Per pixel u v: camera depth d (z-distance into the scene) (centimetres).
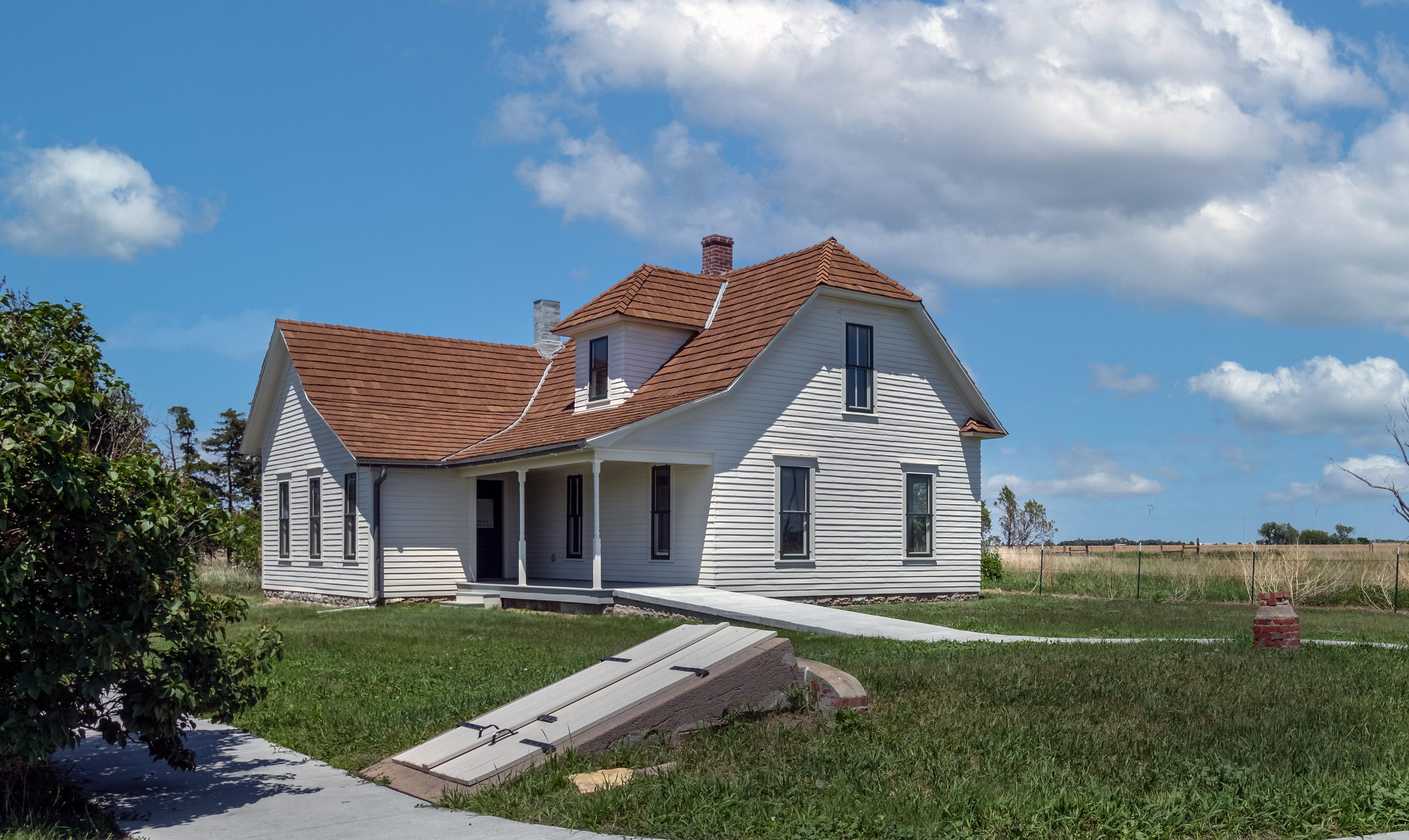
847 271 2531
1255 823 664
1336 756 811
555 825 698
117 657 790
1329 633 1803
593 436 2227
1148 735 874
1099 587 3034
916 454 2655
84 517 754
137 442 1827
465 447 2775
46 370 799
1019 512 5688
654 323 2600
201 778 878
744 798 722
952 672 1135
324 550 2836
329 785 846
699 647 985
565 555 2766
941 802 698
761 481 2386
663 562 2441
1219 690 1059
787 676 953
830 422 2502
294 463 3028
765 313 2480
